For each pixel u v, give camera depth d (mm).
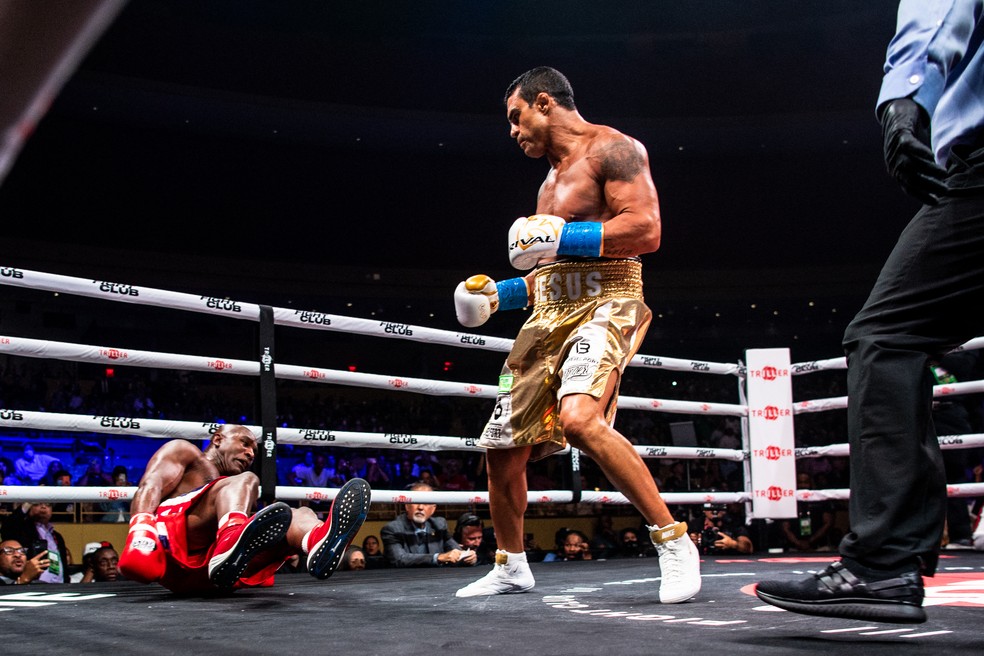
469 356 18891
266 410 3861
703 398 18922
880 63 15312
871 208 17375
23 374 15180
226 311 3836
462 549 5406
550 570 4062
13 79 290
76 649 1642
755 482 5441
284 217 17094
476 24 15805
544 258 2646
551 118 2867
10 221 15156
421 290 17906
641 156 2729
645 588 3021
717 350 19859
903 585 1465
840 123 15805
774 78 15773
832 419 17125
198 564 2783
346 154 16703
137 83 14086
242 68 14891
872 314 1551
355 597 2777
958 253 1451
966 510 5379
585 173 2740
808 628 1782
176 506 2779
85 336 16047
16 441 11477
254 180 16609
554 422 2816
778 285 17953
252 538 2523
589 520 9719
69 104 14242
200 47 14586
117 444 13258
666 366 5211
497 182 17578
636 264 2771
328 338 18141
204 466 3010
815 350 19625
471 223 17844
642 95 16031
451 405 18047
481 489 11219
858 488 1520
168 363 3662
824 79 15648
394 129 16016
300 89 15297
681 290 18094
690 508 8227
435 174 17344
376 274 17734
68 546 7035
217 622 2084
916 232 1503
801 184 17344
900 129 1337
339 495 2564
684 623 1924
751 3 15320
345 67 15516
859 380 1536
